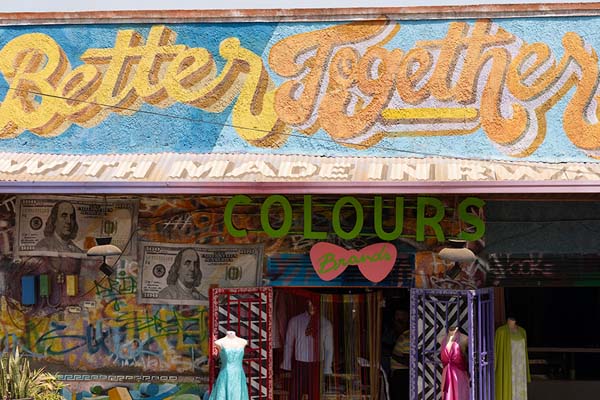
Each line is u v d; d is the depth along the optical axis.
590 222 13.45
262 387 13.50
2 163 14.02
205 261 13.86
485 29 14.03
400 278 13.53
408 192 12.45
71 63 14.62
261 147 14.22
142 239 13.95
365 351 14.22
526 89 13.88
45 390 13.34
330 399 14.20
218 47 14.42
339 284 13.60
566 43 13.91
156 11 14.48
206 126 14.33
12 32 14.74
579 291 16.50
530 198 13.45
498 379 13.55
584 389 15.48
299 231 13.68
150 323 13.88
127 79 14.50
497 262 13.49
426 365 13.28
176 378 13.78
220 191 12.65
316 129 14.16
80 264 14.01
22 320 14.03
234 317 13.53
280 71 14.30
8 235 14.10
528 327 16.55
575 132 13.78
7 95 14.64
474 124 13.91
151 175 13.41
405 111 14.03
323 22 14.29
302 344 14.19
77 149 14.45
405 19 14.15
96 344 13.93
